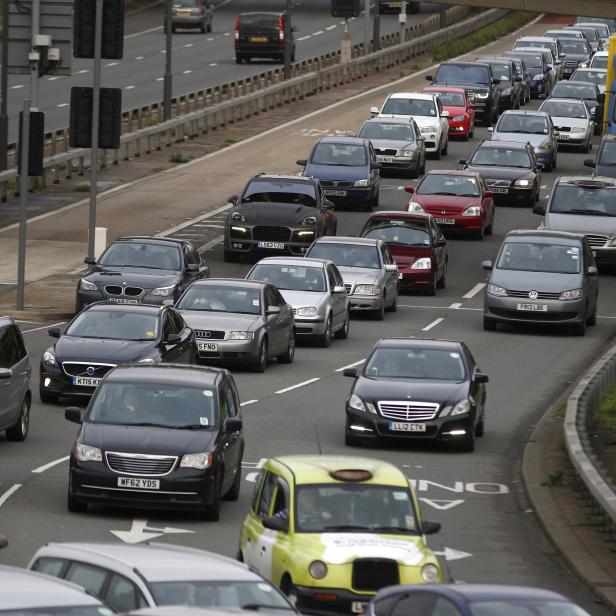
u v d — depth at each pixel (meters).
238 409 59.84
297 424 73.38
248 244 123.25
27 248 128.38
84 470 54.16
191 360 82.12
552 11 169.00
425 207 137.25
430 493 61.06
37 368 84.69
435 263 119.00
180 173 169.62
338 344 99.69
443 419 68.56
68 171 164.38
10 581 28.81
